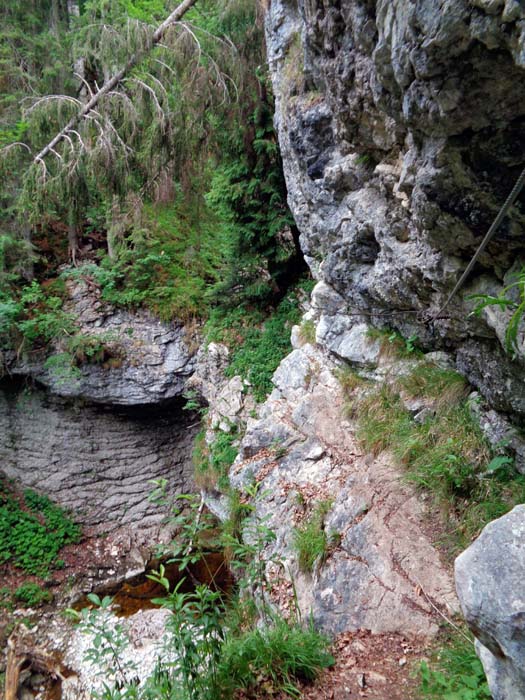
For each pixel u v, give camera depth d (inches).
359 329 225.3
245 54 258.5
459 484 142.4
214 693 88.0
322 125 169.9
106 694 87.3
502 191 85.9
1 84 314.3
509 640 56.1
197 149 256.8
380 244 158.2
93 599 91.6
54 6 346.3
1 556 320.5
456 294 127.6
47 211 263.4
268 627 115.7
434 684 96.0
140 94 230.1
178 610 89.6
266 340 329.4
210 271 386.0
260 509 192.5
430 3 68.1
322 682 100.3
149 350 359.9
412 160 104.8
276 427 230.2
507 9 58.3
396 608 120.8
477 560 63.7
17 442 369.4
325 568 144.0
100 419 381.7
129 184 243.3
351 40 115.0
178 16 234.1
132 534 368.8
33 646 265.9
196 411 400.8
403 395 188.2
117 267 368.2
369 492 158.9
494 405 145.3
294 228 323.3
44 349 352.5
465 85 73.2
